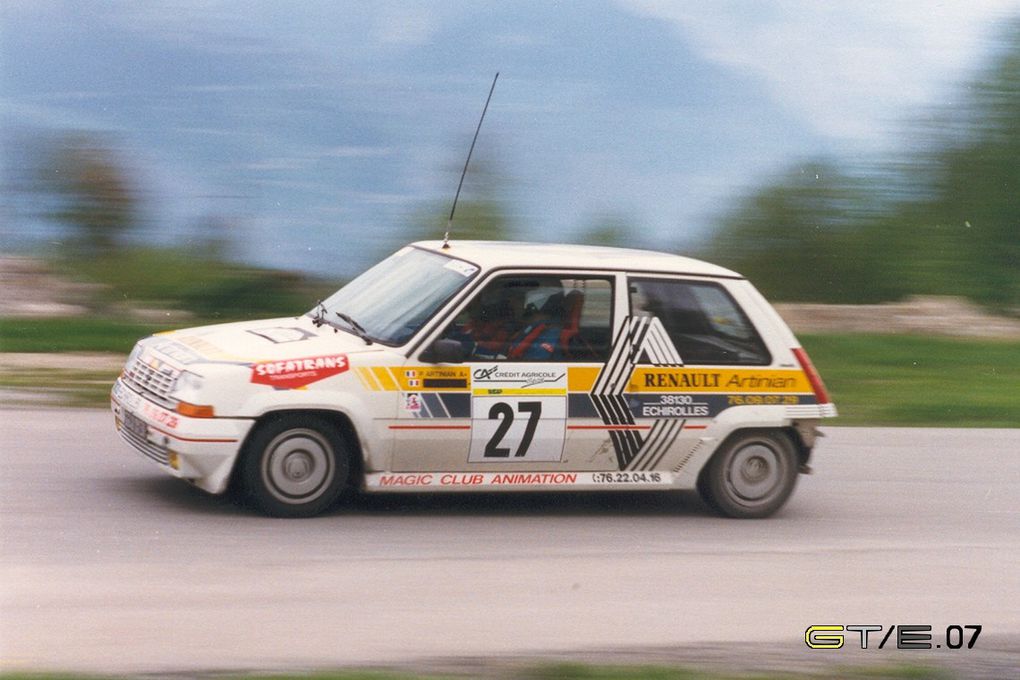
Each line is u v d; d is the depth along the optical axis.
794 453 12.73
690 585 10.49
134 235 27.31
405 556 10.59
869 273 32.12
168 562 9.95
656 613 9.72
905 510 13.54
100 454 13.32
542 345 11.78
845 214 32.53
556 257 12.25
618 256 12.61
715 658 8.84
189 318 24.61
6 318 22.48
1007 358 25.38
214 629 8.66
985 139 33.78
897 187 33.28
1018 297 31.81
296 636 8.64
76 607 8.91
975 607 10.42
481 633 8.98
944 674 8.77
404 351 11.38
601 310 12.03
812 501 13.69
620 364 11.98
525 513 12.35
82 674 7.60
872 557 11.72
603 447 11.93
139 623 8.68
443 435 11.41
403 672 8.08
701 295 12.45
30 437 13.96
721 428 12.30
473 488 11.62
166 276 26.08
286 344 11.48
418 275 12.28
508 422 11.57
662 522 12.43
